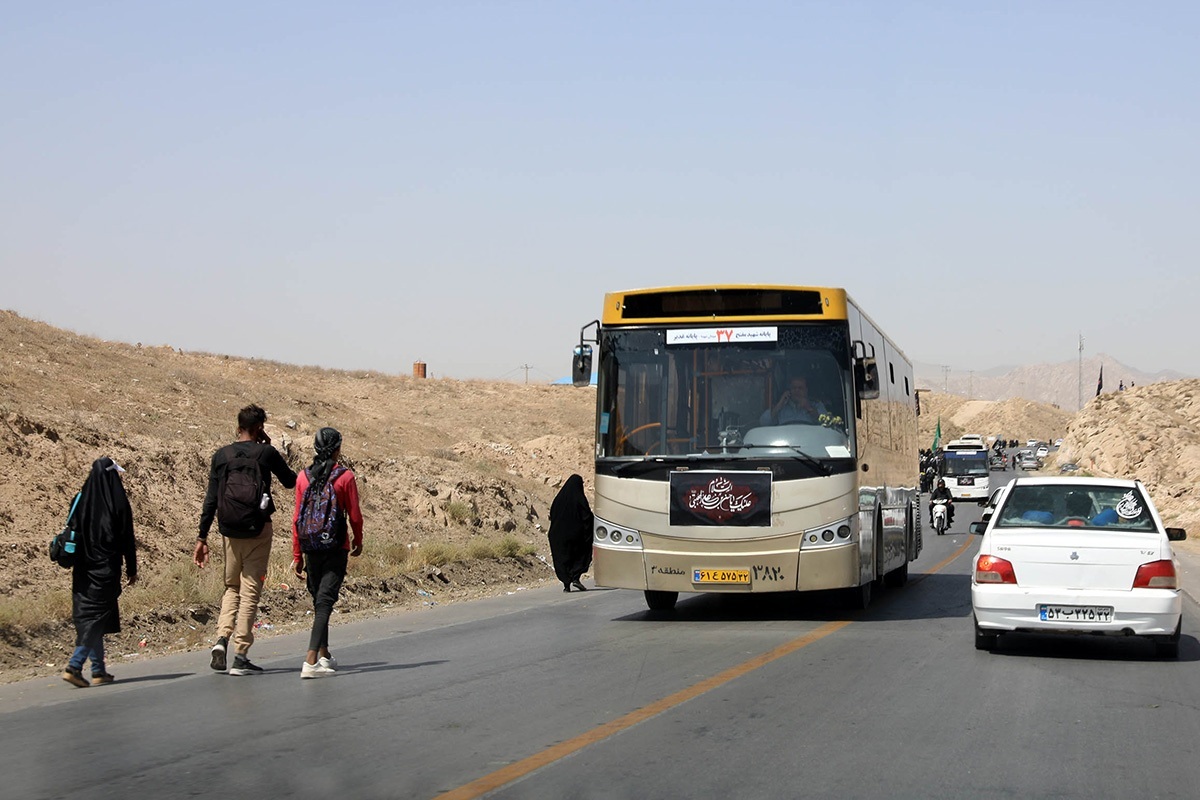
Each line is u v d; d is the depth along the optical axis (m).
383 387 80.44
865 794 6.88
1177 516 46.78
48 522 19.62
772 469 14.98
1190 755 7.90
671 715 9.22
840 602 17.06
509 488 37.56
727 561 14.98
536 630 15.12
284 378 72.44
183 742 8.45
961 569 25.97
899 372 21.89
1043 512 12.76
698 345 15.41
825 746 8.12
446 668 11.84
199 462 25.41
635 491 15.32
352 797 6.84
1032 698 10.02
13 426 22.28
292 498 27.02
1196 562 27.64
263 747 8.22
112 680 11.44
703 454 15.15
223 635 11.69
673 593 17.06
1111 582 11.97
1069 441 97.19
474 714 9.34
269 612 16.72
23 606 14.12
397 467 33.03
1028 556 12.20
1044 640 13.77
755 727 8.77
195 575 17.89
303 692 10.52
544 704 9.73
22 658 12.88
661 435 15.36
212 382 51.50
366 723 9.02
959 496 68.62
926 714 9.28
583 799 6.77
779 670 11.45
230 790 7.05
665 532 15.17
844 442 15.00
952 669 11.55
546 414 80.50
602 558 15.45
